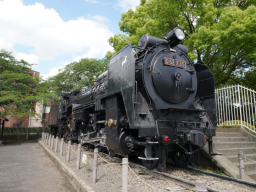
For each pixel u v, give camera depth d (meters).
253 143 7.40
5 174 5.62
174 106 5.23
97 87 7.95
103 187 3.80
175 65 5.30
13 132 19.34
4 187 4.48
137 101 4.77
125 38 13.12
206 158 6.09
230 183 4.18
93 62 22.53
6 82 15.13
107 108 5.82
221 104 9.22
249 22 9.00
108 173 4.81
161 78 5.00
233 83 13.95
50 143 10.66
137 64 5.29
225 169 5.37
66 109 11.79
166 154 5.12
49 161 7.54
